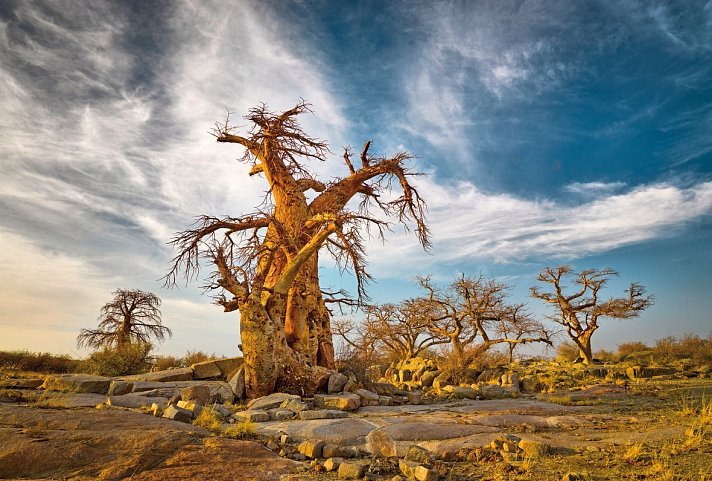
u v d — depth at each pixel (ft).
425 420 31.86
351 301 66.54
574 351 142.51
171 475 16.69
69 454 17.94
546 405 43.68
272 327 49.39
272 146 60.34
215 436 22.58
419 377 95.71
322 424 28.45
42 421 22.70
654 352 118.42
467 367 94.58
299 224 57.00
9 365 74.59
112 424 23.34
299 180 65.92
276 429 27.55
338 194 63.67
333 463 19.11
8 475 16.30
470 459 20.62
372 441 24.23
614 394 53.52
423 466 17.71
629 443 22.26
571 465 18.58
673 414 33.30
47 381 45.57
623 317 126.21
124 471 16.88
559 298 132.77
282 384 49.44
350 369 60.70
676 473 16.55
